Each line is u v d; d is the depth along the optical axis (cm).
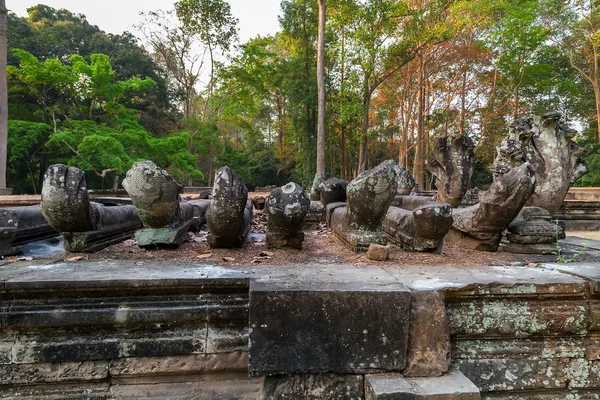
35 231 346
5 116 1338
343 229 406
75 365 220
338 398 207
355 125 2119
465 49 1927
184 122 2320
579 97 2484
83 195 301
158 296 227
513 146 396
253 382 231
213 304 228
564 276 254
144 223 344
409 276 253
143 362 224
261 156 3359
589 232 689
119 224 397
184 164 1744
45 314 213
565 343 245
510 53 1914
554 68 2491
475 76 2281
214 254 327
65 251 324
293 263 299
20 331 217
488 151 2491
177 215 368
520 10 1745
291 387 207
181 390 227
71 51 2478
